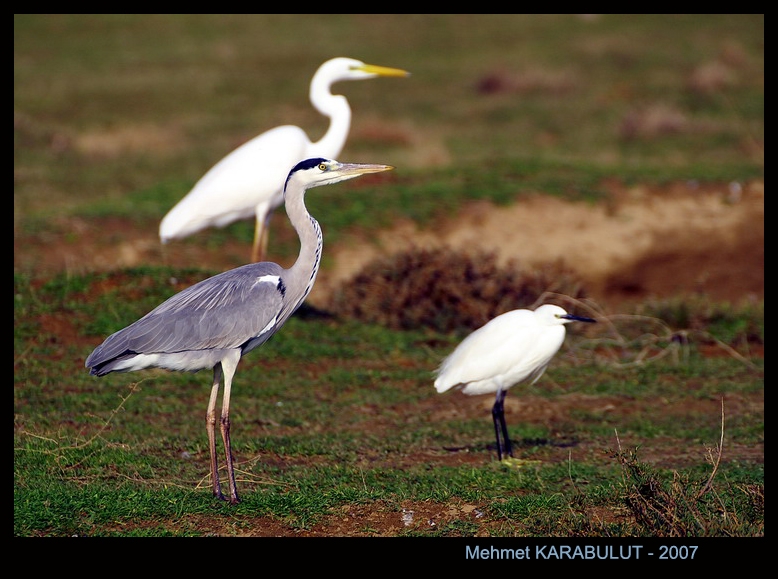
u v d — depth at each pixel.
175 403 11.51
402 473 9.20
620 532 7.62
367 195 19.77
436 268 15.50
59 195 21.45
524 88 32.78
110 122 28.55
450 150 25.56
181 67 35.44
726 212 20.28
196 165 24.66
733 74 33.41
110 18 42.81
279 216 18.95
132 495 8.05
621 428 11.36
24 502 7.80
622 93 32.34
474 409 12.11
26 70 33.88
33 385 11.61
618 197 20.47
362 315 15.24
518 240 18.73
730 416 11.84
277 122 29.22
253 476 9.09
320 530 7.72
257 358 13.19
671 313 15.62
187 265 16.77
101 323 13.35
